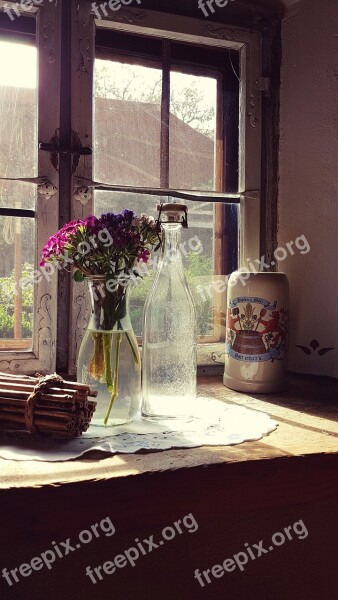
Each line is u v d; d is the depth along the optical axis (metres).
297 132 1.27
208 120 1.29
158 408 0.93
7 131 1.11
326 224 1.21
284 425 0.91
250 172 1.30
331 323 1.21
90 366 0.89
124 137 1.21
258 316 1.11
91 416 0.85
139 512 0.69
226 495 0.73
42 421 0.81
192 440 0.82
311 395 1.11
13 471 0.69
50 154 1.12
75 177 1.14
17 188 1.12
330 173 1.20
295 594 0.84
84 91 1.14
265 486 0.75
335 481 0.79
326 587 0.86
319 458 0.78
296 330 1.29
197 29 1.24
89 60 1.15
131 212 0.91
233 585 0.79
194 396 0.96
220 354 1.30
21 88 1.12
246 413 0.97
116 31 1.19
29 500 0.64
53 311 1.13
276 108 1.32
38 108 1.11
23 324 1.13
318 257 1.23
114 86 1.20
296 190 1.28
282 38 1.31
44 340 1.13
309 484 0.77
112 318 0.89
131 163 1.21
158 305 0.95
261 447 0.80
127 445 0.79
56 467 0.71
